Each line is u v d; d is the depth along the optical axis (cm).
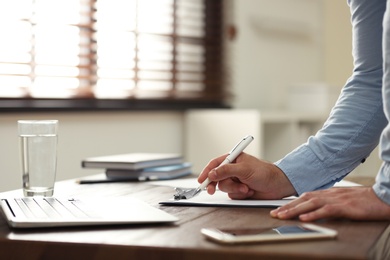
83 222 99
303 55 423
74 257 90
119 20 309
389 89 108
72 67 285
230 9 368
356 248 82
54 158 134
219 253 82
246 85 380
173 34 337
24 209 110
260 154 312
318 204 106
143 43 322
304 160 135
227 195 137
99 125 292
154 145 323
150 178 173
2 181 248
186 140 337
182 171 181
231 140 320
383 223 102
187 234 93
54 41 278
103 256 88
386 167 108
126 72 315
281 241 87
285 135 345
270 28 395
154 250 85
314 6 430
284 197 133
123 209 110
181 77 345
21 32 263
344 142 135
